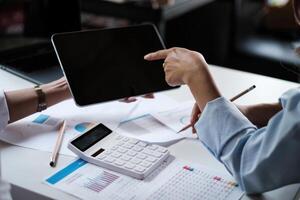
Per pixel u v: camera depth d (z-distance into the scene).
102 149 0.88
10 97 1.02
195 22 2.77
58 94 1.08
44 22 1.46
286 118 0.70
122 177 0.81
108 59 1.08
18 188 0.78
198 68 0.89
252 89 1.22
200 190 0.78
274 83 1.32
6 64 1.34
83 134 0.90
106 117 1.05
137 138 0.95
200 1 2.44
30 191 0.77
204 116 0.82
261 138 0.74
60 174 0.82
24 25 1.64
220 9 2.67
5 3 2.19
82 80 1.03
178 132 1.00
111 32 1.12
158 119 1.05
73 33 1.07
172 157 0.89
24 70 1.31
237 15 2.46
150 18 2.16
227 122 0.79
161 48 1.15
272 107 1.04
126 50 1.11
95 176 0.81
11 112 1.00
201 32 2.85
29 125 1.00
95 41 1.09
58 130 0.98
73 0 1.41
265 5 2.52
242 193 0.78
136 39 1.14
